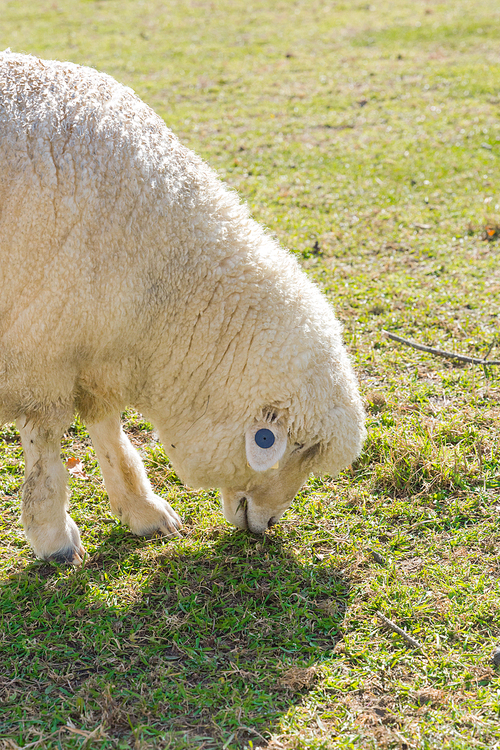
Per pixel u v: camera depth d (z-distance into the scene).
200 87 14.37
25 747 2.79
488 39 17.08
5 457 4.70
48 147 3.27
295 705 3.02
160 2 22.53
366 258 7.36
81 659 3.27
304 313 3.51
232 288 3.49
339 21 19.66
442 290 6.62
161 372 3.64
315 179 9.61
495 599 3.51
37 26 19.48
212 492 4.49
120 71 15.39
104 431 3.97
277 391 3.44
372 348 5.76
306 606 3.54
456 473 4.36
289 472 3.69
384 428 4.80
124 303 3.38
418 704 3.02
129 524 4.11
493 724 2.89
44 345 3.35
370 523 4.11
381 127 11.73
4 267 3.27
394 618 3.47
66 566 3.82
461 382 5.28
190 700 3.03
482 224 7.94
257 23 19.89
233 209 3.68
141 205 3.37
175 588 3.69
